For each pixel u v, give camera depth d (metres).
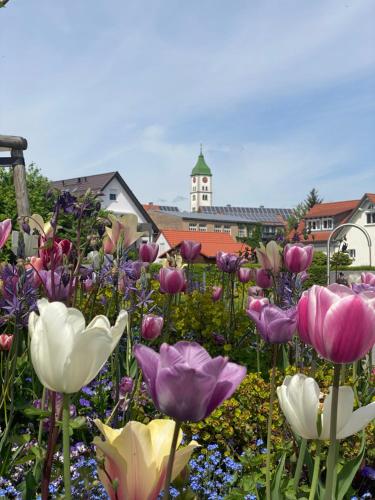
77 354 1.22
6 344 3.51
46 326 1.23
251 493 2.72
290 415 1.66
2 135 9.66
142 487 1.16
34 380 3.54
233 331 5.78
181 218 97.75
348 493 2.86
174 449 1.13
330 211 72.38
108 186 57.62
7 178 24.78
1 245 3.33
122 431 1.15
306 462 2.73
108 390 3.96
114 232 3.88
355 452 3.26
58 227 3.06
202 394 1.08
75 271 3.07
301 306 1.57
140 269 4.09
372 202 61.34
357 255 63.19
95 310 4.99
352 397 1.59
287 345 4.90
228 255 5.95
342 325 1.42
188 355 1.17
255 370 5.12
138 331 4.85
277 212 147.50
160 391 1.10
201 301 6.02
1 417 3.37
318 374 4.02
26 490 2.17
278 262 4.96
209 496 2.93
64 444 1.28
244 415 3.67
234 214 144.38
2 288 2.95
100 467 1.18
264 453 3.35
